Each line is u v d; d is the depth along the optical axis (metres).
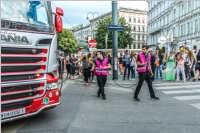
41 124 6.95
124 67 19.05
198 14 53.06
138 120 7.46
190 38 56.31
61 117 7.69
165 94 11.91
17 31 5.98
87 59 16.30
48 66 6.62
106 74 11.09
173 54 17.45
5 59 5.78
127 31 58.28
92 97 11.36
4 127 6.68
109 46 54.66
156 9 82.75
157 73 18.09
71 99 10.78
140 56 10.48
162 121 7.37
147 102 10.15
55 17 7.02
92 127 6.75
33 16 6.39
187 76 17.73
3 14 5.78
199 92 12.34
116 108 9.04
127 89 13.81
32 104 6.34
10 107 5.97
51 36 6.71
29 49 6.18
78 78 21.30
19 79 6.05
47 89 6.63
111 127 6.77
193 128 6.75
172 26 67.38
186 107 9.20
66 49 83.44
